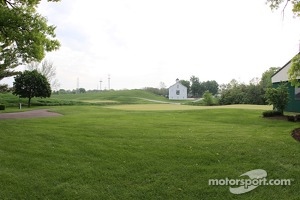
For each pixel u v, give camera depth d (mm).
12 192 5660
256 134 10742
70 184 6027
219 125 13734
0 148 8570
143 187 5902
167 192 5711
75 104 47344
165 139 9883
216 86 112500
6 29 13562
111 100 68438
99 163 7230
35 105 43000
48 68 66625
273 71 59531
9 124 13289
